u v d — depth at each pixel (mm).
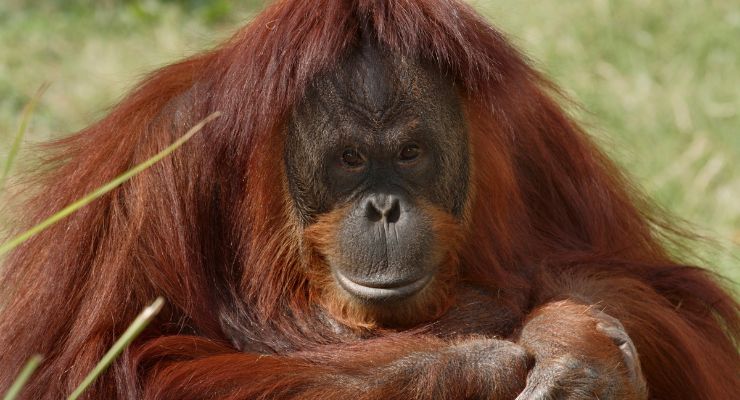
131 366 6238
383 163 6277
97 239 6574
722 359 7488
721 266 10555
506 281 6977
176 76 7109
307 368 6234
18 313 6672
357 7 6336
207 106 6703
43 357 6469
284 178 6547
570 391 5938
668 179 11953
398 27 6266
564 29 14633
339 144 6277
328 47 6207
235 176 6688
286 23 6410
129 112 7000
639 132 12867
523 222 7324
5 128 12578
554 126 7754
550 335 6176
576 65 14039
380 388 6078
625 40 14500
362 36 6301
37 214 6977
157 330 6582
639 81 13641
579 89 13523
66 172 7047
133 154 6719
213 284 6816
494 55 6637
